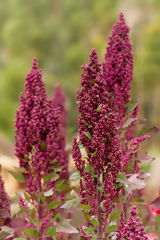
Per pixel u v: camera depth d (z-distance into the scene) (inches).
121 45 56.7
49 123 55.9
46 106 56.2
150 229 62.2
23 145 56.3
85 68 50.0
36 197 56.5
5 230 55.4
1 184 56.8
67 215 60.8
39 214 56.3
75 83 244.2
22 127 56.3
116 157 49.5
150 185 60.5
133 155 57.7
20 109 56.6
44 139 56.9
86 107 49.3
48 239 58.5
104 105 49.1
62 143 61.4
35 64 56.8
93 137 49.9
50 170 57.5
